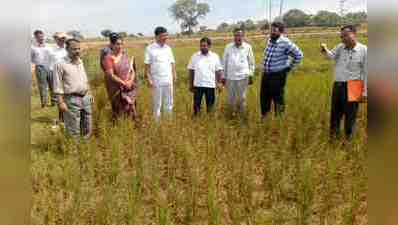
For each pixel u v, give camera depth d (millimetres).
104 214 4180
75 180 5125
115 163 5746
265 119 7762
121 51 8016
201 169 5559
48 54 10938
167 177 5727
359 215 4535
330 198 4707
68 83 6918
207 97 9039
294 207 4773
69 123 7047
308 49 30688
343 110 6988
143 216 4566
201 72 8844
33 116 9906
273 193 4969
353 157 5988
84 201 4582
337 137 6883
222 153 6375
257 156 6289
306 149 6090
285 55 8219
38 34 10797
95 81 14055
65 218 4102
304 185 4777
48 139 7234
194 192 4770
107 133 7008
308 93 10422
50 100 11859
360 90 6613
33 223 3969
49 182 5328
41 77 10938
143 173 5523
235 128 7828
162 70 8469
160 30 8422
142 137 7016
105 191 4703
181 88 13109
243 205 4715
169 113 8016
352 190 4621
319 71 19484
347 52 6707
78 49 6961
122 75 7863
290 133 6957
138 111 9078
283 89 8430
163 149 6555
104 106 9312
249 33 61094
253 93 10891
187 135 6949
